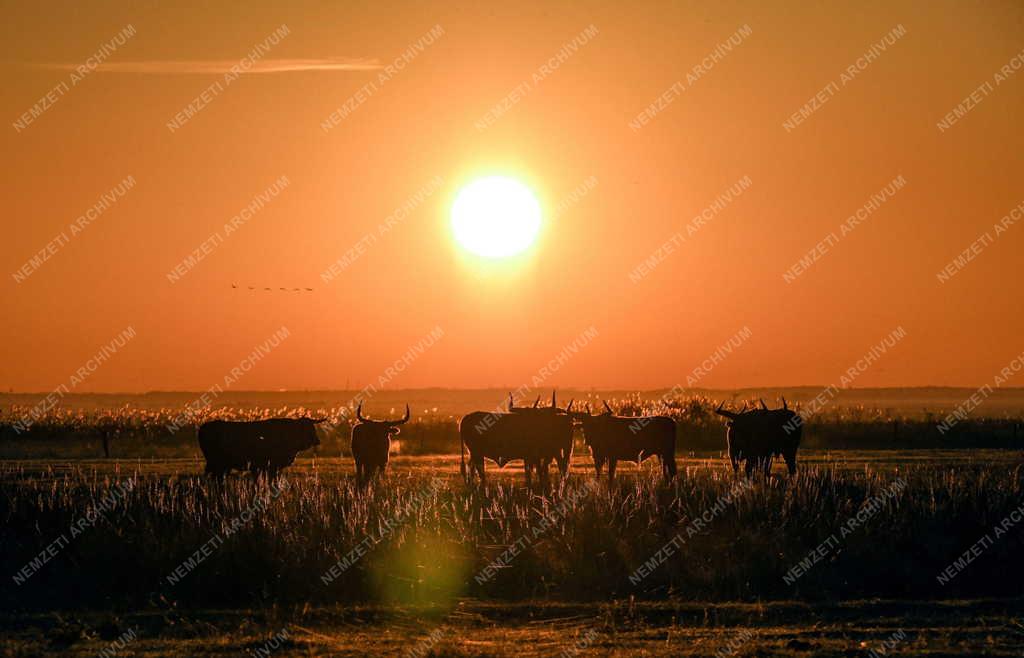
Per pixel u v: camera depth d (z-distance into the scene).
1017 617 42.19
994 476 71.00
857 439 135.88
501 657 36.50
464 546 53.81
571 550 52.94
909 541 55.47
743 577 50.53
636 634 39.72
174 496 62.00
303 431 82.69
